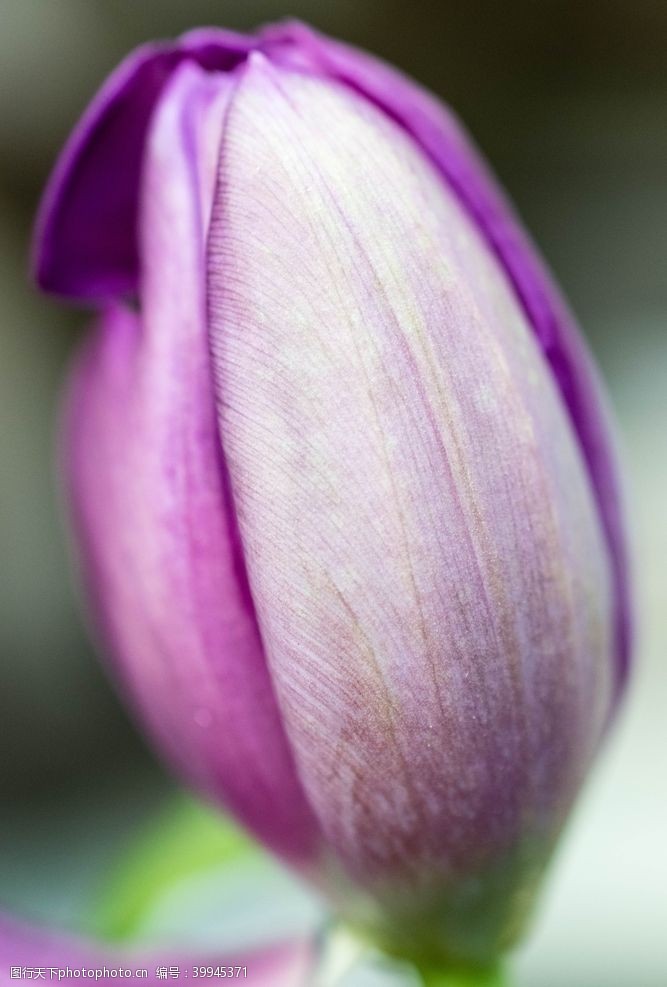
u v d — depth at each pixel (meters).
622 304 0.45
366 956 0.16
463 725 0.14
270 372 0.13
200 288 0.14
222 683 0.14
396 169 0.14
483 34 0.41
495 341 0.14
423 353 0.13
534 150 0.44
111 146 0.15
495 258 0.14
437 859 0.14
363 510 0.13
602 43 0.42
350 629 0.14
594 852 0.33
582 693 0.14
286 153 0.14
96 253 0.15
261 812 0.15
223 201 0.14
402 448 0.13
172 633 0.14
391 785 0.14
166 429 0.14
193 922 0.25
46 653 0.42
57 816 0.40
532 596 0.14
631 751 0.35
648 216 0.45
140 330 0.14
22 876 0.36
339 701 0.14
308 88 0.14
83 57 0.40
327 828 0.14
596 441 0.15
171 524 0.14
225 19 0.40
